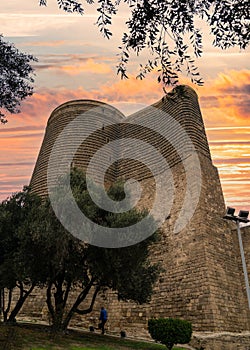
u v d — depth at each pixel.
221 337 16.11
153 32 5.62
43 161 30.36
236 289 19.73
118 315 21.44
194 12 5.32
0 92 9.54
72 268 14.60
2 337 11.31
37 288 21.92
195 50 5.58
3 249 16.59
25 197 17.78
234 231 22.34
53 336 12.84
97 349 11.80
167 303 19.75
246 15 5.10
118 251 14.55
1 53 9.47
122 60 5.93
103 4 5.67
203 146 25.30
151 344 14.80
